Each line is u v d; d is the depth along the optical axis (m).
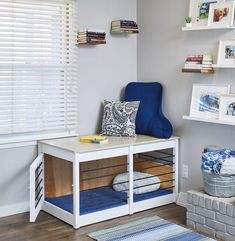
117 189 4.86
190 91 4.62
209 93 4.33
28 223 4.20
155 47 5.04
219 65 4.10
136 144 4.38
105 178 5.08
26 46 4.41
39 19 4.46
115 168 5.15
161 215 4.41
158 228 4.04
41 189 4.53
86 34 4.63
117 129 4.79
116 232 3.93
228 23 4.07
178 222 4.21
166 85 4.93
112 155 4.22
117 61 5.16
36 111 4.55
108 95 5.13
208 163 3.94
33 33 4.44
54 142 4.43
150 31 5.09
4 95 4.33
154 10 5.01
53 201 4.50
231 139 4.21
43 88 4.57
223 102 4.17
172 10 4.77
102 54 5.02
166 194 4.75
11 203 4.48
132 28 5.04
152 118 4.83
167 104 4.93
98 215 4.18
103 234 3.88
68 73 4.74
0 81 4.29
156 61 5.04
